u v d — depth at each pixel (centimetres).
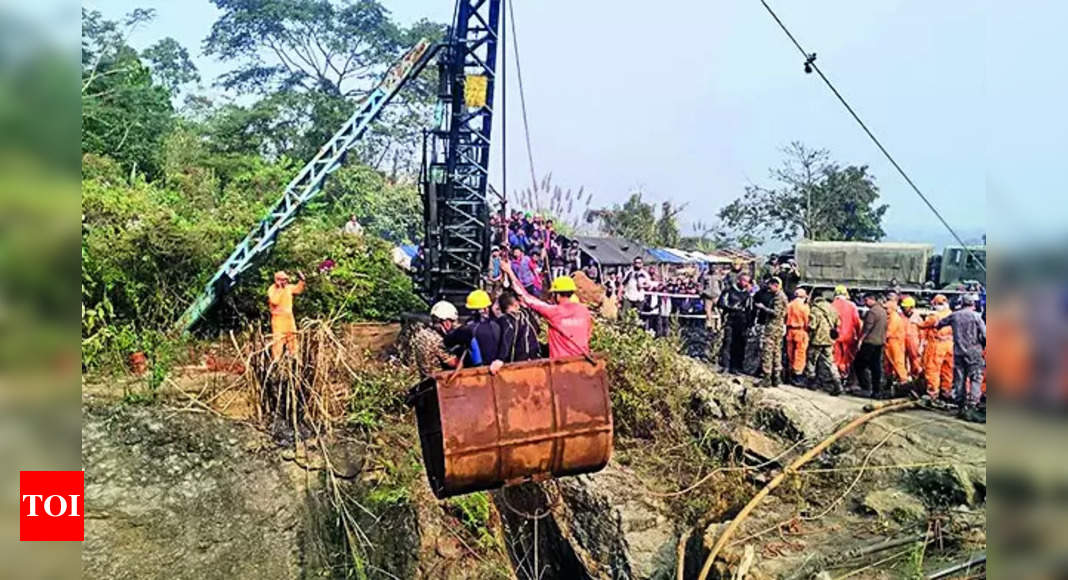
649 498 1240
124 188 1781
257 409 1288
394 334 1716
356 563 1189
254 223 1869
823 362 1465
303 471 1250
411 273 1847
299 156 4328
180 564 1099
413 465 1324
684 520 1191
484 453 771
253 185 2686
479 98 1650
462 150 1748
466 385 779
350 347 1457
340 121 4397
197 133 4000
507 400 782
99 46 3027
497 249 1925
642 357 1467
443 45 1678
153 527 1096
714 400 1424
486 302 995
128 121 2806
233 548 1149
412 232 3678
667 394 1423
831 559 939
